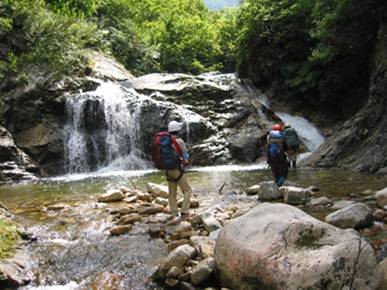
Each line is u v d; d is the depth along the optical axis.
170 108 17.73
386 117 12.76
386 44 13.88
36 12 19.98
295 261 3.78
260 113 19.64
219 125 18.59
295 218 4.32
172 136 7.18
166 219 7.04
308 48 20.34
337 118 19.77
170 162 7.00
